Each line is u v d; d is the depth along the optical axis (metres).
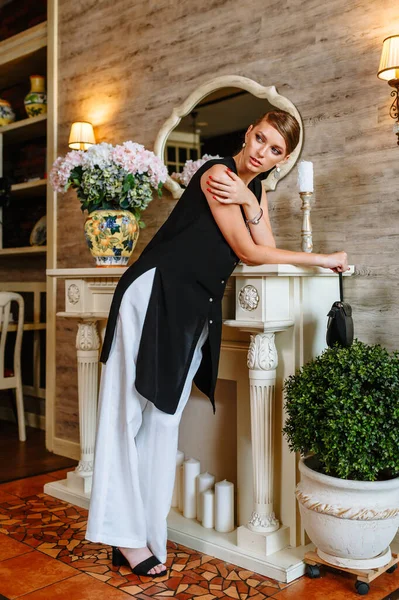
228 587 2.03
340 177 2.47
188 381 2.19
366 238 2.40
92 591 2.00
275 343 2.29
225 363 2.48
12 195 4.42
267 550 2.16
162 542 2.11
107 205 2.79
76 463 3.51
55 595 1.97
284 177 2.65
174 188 3.01
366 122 2.39
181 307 2.04
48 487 2.96
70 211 3.64
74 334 3.63
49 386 3.79
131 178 2.70
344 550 1.97
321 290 2.38
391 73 2.21
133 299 2.07
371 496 1.92
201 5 2.95
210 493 2.43
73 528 2.53
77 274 2.76
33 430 4.34
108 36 3.40
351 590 2.01
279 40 2.65
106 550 2.32
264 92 2.67
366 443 1.85
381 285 2.36
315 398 1.98
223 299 2.38
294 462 2.24
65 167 2.77
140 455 2.17
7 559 2.24
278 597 1.96
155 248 2.12
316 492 1.99
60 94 3.71
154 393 2.03
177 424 2.14
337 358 1.99
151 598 1.95
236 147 2.77
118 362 2.13
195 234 2.05
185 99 3.03
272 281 2.14
